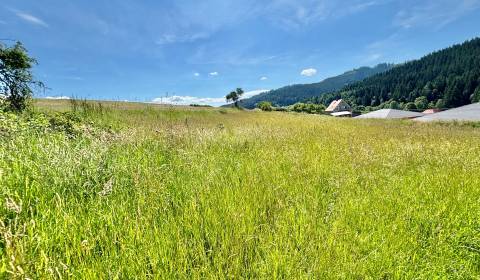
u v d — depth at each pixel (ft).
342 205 10.98
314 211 10.33
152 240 7.45
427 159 20.44
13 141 13.62
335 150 22.66
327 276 6.64
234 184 12.70
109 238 7.39
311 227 9.04
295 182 13.64
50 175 10.49
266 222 9.36
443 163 19.17
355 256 7.47
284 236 8.39
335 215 10.11
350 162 18.26
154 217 8.81
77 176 10.85
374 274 7.03
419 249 8.18
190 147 20.10
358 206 10.98
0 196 8.49
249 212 9.82
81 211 8.45
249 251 7.75
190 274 6.49
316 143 25.79
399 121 98.94
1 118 18.53
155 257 6.73
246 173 14.66
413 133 41.91
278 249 7.68
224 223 8.98
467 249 8.15
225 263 7.15
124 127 26.53
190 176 13.42
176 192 11.38
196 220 8.93
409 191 13.09
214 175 13.55
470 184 14.02
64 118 24.29
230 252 7.48
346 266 6.95
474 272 7.20
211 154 18.74
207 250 7.38
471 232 8.91
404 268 7.26
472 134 44.98
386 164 17.89
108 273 6.06
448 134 42.42
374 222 9.65
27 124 18.52
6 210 7.95
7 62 32.22
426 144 27.40
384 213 10.52
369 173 15.81
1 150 12.21
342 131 41.83
